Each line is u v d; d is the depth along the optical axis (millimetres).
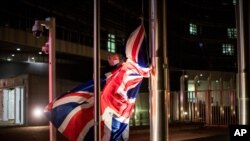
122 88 8758
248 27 6906
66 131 8758
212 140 21312
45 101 27781
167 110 7289
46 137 19781
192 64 58062
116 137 8766
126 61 8664
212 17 61312
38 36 11969
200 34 59875
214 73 49594
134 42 8508
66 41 37438
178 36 55844
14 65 35281
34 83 27312
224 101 38969
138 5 47812
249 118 6840
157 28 7324
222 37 61750
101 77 9047
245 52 6887
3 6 30906
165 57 7336
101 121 8688
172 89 47156
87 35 40812
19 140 18453
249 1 6930
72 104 8797
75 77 41219
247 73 6867
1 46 32531
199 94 40156
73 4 38781
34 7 34125
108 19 43125
